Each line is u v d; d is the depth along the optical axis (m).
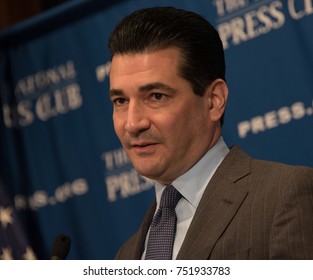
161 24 4.38
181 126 4.28
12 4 10.39
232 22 7.24
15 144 9.17
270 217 3.92
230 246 3.94
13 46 9.34
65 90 8.77
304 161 6.66
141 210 7.98
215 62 4.51
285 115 6.81
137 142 4.27
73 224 8.59
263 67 6.98
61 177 8.75
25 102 9.15
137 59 4.29
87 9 8.56
